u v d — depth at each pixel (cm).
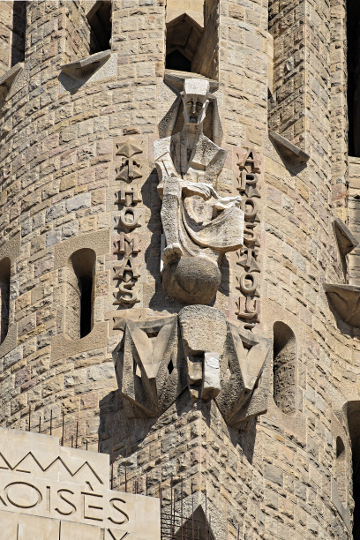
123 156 7456
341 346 7719
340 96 8331
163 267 7075
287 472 6975
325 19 8419
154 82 7612
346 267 8119
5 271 7775
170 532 6397
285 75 8188
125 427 6819
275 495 6881
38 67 7969
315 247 7688
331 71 8394
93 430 6912
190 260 6988
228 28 7794
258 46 7825
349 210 8362
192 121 7281
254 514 6731
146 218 7294
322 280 7688
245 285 7238
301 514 6962
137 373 6781
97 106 7638
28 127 7856
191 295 7012
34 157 7750
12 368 7344
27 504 5575
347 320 7794
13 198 7781
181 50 8294
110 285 7181
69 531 5556
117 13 7788
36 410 7125
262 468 6881
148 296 7112
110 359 7031
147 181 7369
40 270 7444
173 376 6694
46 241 7488
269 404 7062
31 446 5666
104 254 7262
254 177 7500
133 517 5691
